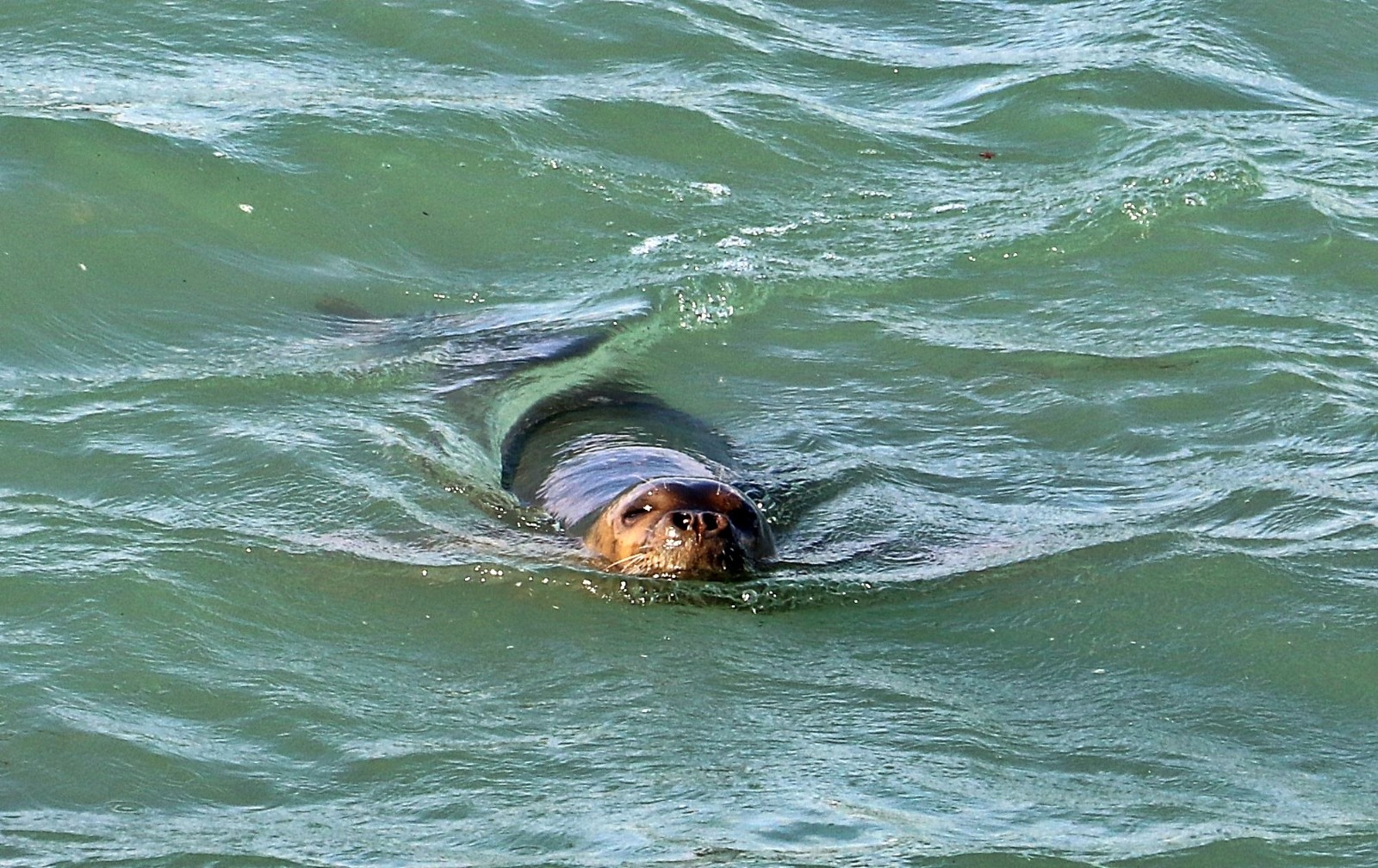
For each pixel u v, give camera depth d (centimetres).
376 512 3297
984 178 5006
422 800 2383
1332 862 2291
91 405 3628
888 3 6125
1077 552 3222
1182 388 3962
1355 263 4609
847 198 4872
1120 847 2302
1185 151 5097
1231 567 3153
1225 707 2720
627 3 5750
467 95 5134
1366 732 2661
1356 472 3569
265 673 2711
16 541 3044
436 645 2827
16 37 5191
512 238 4597
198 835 2284
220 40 5297
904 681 2772
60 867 2197
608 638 2867
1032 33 5969
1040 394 3950
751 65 5525
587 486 3369
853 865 2220
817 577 3117
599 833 2294
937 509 3444
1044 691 2759
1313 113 5519
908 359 4125
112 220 4359
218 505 3262
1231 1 6169
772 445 3722
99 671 2678
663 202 4781
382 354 4016
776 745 2555
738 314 4294
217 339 4009
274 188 4581
